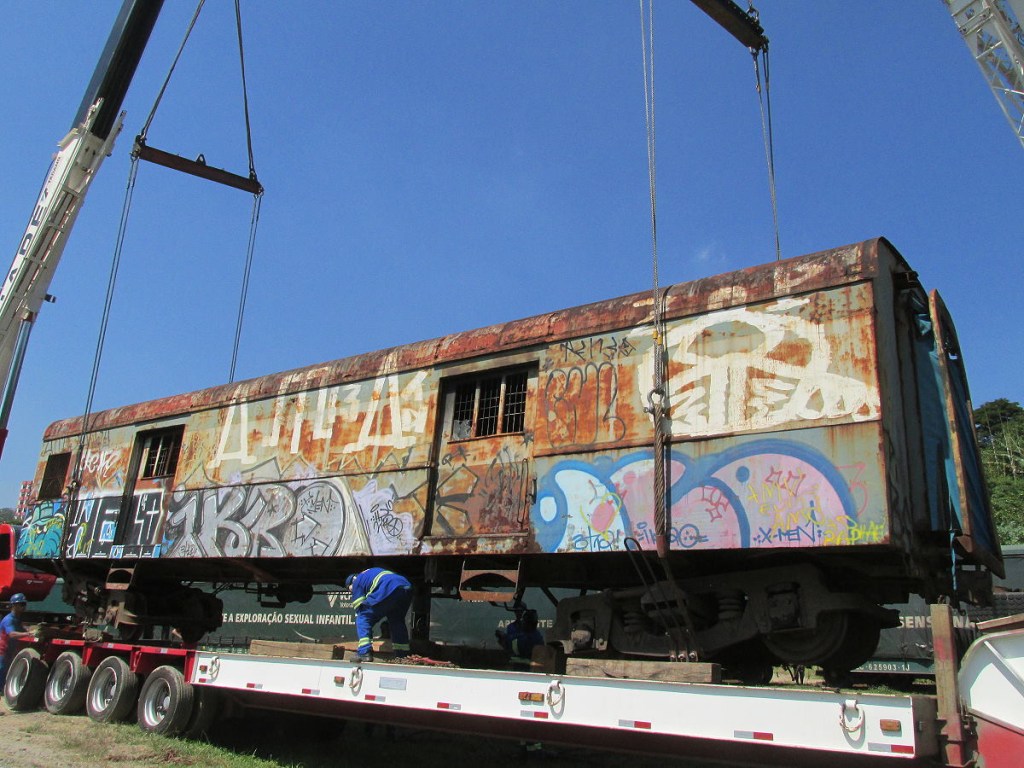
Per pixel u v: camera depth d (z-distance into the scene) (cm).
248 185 1345
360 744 911
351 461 923
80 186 1174
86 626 1209
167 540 1094
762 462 630
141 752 808
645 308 738
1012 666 432
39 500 1360
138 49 1145
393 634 801
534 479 759
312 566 1028
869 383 599
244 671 805
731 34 1005
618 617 736
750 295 677
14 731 930
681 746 527
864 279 624
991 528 742
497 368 827
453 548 795
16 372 1153
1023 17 1348
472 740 939
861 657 719
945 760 443
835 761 468
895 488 595
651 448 693
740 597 695
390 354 936
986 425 4934
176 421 1166
